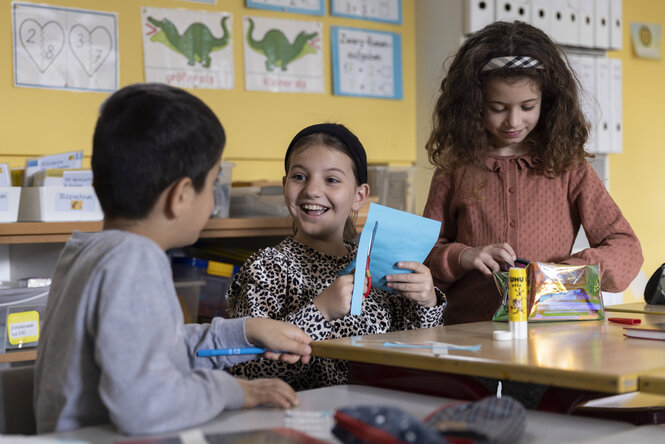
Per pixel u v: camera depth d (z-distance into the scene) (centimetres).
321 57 274
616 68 298
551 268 147
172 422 87
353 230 170
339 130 155
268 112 264
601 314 146
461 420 85
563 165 174
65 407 90
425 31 286
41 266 221
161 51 246
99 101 236
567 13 283
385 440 72
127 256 90
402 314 153
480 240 177
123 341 85
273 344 114
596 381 87
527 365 93
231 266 220
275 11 265
